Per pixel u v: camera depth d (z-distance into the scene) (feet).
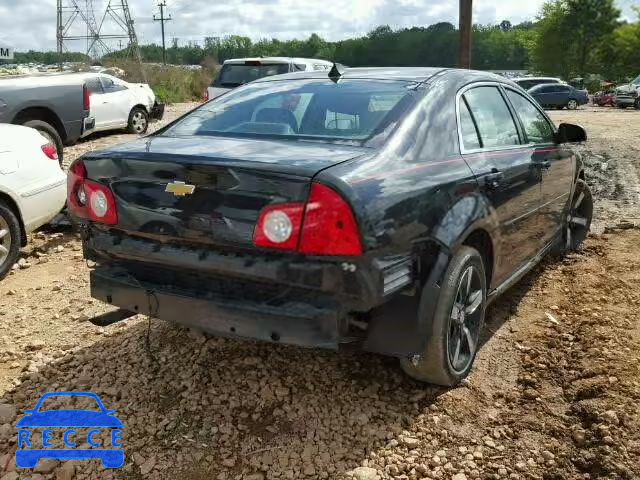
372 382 11.48
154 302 9.96
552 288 16.06
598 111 90.17
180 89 116.98
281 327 8.89
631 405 10.61
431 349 10.39
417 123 10.82
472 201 10.94
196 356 12.37
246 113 12.09
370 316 9.82
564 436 10.05
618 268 17.25
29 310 15.16
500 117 13.71
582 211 18.93
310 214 8.50
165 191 9.56
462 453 9.69
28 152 18.85
